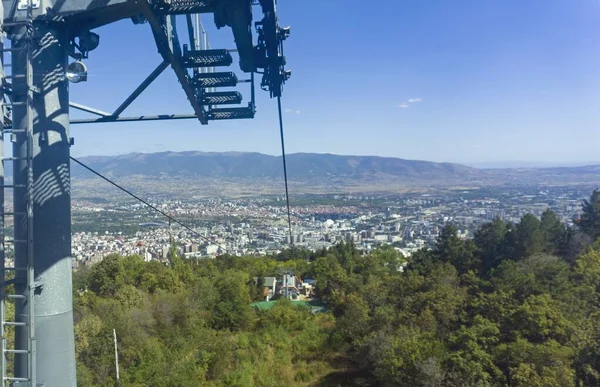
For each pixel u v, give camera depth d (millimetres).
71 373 5434
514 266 24047
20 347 5168
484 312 19750
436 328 20594
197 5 5645
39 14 5086
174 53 6402
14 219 5094
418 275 28109
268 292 40219
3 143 4840
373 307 25438
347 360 23844
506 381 15547
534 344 16562
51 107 5207
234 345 24641
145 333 22656
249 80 7809
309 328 27609
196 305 28516
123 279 30953
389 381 18406
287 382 21406
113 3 5242
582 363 14992
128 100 6871
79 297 25953
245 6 5840
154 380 19281
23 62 5098
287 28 6988
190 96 7074
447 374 16391
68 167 5441
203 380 20500
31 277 4754
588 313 18812
